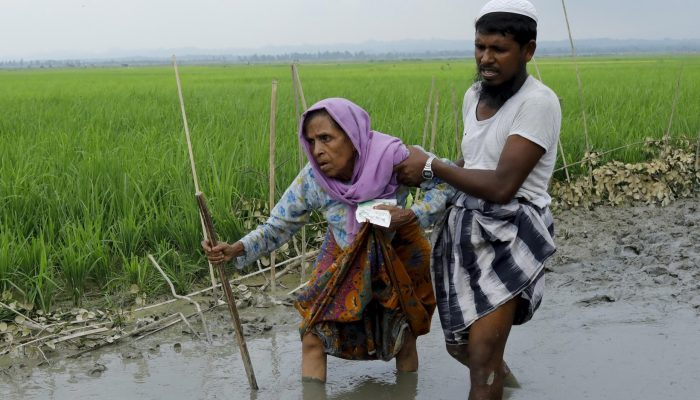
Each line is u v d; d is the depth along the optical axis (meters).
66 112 14.04
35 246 5.31
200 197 3.54
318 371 3.83
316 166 3.50
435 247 3.48
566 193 7.61
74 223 5.80
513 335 4.54
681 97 13.94
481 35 3.24
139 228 5.75
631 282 5.43
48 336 4.44
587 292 5.28
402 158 3.43
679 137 8.88
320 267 3.71
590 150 8.27
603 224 6.99
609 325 4.67
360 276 3.56
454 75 32.06
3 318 4.80
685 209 7.43
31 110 14.56
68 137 9.38
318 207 3.67
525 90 3.28
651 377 3.96
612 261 5.93
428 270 3.73
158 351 4.42
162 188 6.64
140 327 4.69
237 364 4.21
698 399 3.72
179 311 5.01
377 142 3.46
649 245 6.23
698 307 4.93
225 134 9.55
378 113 12.16
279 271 5.77
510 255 3.26
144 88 24.44
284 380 3.99
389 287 3.59
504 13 3.18
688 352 4.26
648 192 7.73
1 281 5.10
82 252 5.38
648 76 24.34
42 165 7.57
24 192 6.32
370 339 3.73
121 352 4.41
